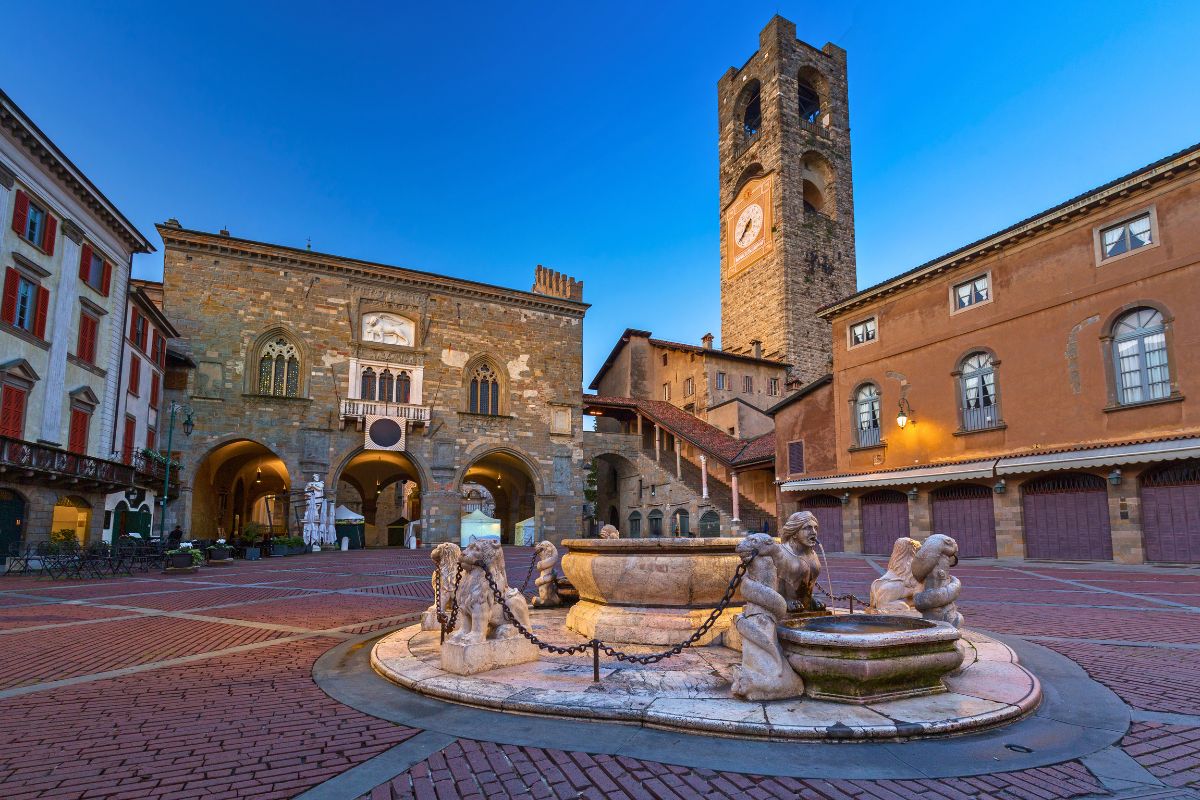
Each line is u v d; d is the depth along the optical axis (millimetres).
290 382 40062
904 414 27453
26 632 10086
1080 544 21438
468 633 6977
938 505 26156
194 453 36594
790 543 7641
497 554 7367
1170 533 19344
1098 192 21219
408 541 43219
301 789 4211
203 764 4668
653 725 5230
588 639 8273
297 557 31891
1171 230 19891
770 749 4719
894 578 8328
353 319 41656
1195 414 18984
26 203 23047
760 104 63688
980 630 9625
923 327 27344
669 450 49781
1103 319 21375
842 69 64562
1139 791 4016
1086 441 21469
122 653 8523
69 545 21359
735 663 7023
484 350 45406
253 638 9594
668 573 7980
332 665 7777
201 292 38250
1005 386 24078
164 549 24141
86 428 26578
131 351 30766
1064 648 8141
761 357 55781
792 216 57562
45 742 5141
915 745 4777
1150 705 5727
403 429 41250
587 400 48312
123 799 4098
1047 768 4387
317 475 38938
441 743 4977
